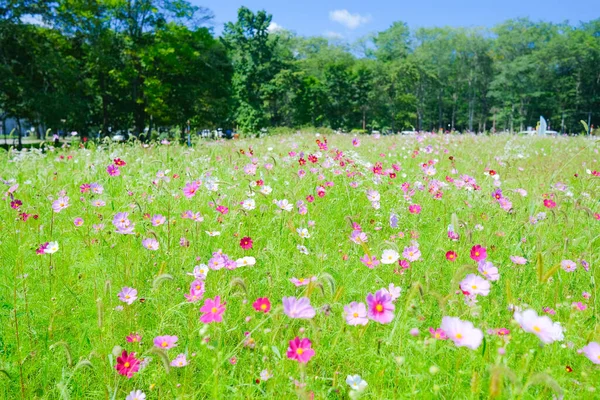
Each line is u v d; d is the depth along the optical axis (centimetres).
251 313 264
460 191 525
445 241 380
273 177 554
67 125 2856
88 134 3180
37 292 291
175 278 306
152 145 822
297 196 494
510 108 7381
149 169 647
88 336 253
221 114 3728
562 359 230
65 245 363
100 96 3325
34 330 256
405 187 504
